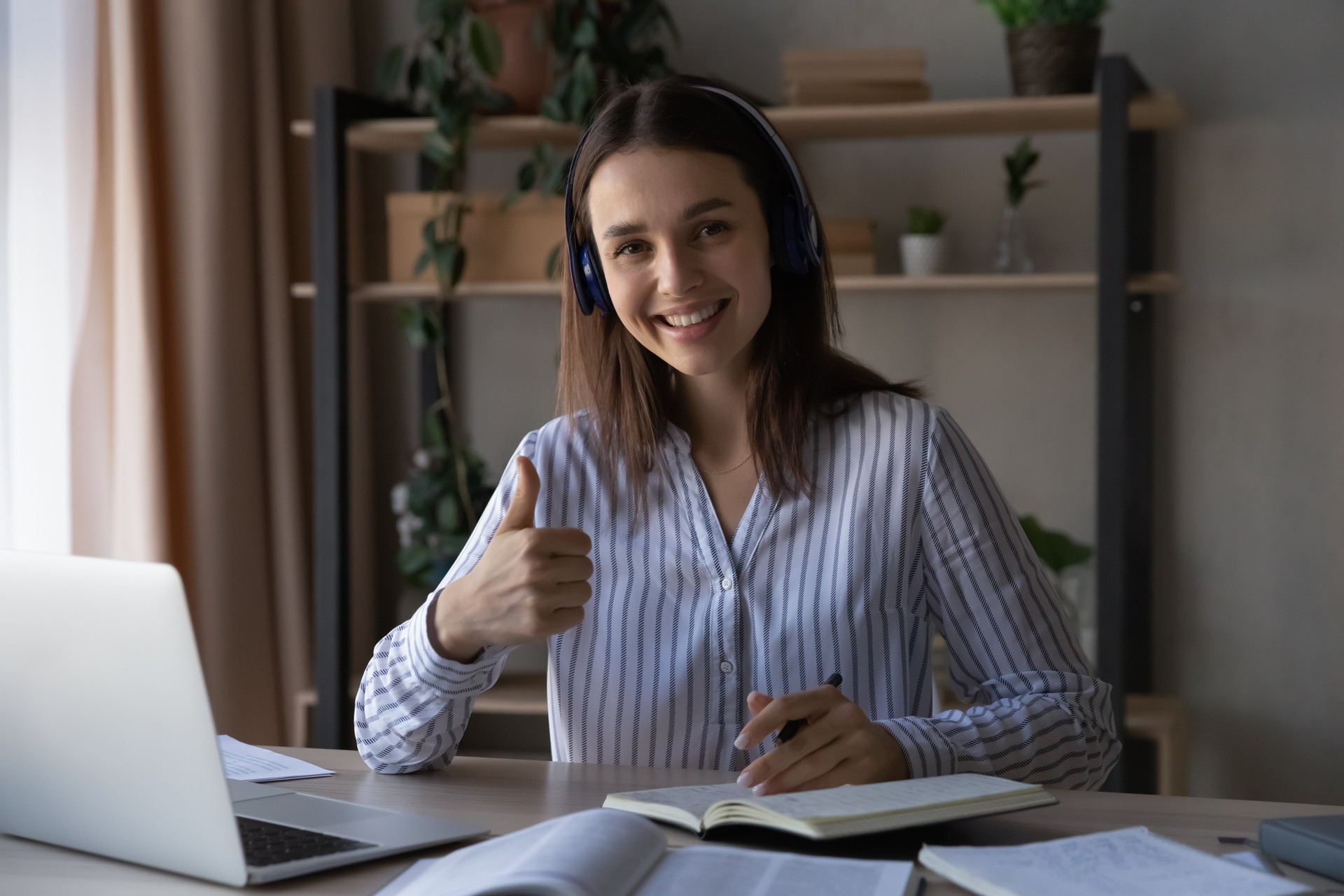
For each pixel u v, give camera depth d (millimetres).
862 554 1278
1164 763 2205
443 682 1091
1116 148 2113
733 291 1225
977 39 2578
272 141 2617
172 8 2475
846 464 1312
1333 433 2438
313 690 2658
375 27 2818
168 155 2484
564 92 2346
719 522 1313
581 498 1360
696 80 1259
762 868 771
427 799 1023
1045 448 2588
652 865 777
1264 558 2480
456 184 2500
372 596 2836
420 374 2805
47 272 2287
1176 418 2516
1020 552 1303
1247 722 2494
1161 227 2510
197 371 2490
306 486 2730
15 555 848
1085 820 929
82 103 2340
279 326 2627
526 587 1032
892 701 1277
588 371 1378
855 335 2658
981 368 2611
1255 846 857
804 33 2646
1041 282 2264
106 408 2418
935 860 781
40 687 840
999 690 1223
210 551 2500
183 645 769
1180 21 2488
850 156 2635
